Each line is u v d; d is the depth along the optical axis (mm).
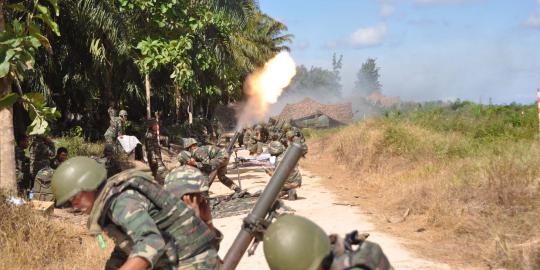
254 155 19438
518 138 13039
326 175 15219
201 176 4789
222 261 3502
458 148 12586
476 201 7863
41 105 8703
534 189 7605
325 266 2619
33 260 6156
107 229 3279
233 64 21422
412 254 6621
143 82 24156
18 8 8797
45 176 9602
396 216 8672
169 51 15430
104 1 15891
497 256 6141
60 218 8695
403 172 11984
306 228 2539
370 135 15641
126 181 3314
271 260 2523
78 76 20891
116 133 15484
